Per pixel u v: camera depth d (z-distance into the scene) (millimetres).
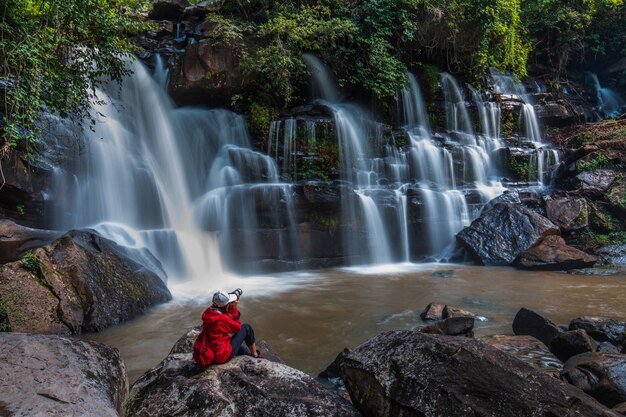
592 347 6367
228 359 4562
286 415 3871
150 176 14047
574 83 27000
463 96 21172
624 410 4520
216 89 16422
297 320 8703
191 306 9570
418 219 15297
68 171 11742
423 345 4172
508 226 14219
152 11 20047
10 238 8555
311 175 15500
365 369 4227
